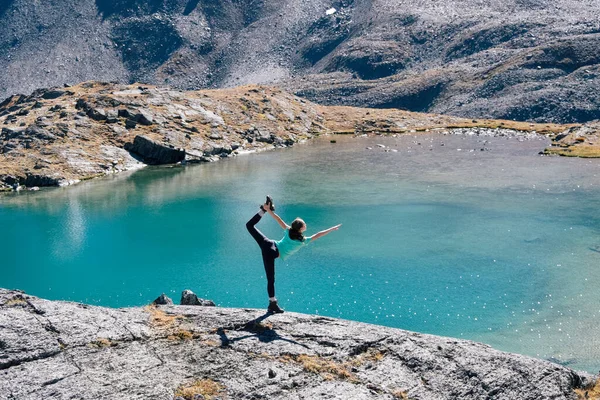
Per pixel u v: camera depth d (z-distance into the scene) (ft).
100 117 339.57
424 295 113.19
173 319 41.68
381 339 39.88
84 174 271.69
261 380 33.71
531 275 123.65
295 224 42.16
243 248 151.43
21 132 299.38
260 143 375.04
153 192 232.73
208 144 337.31
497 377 36.55
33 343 35.22
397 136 423.23
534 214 177.78
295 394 32.73
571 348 89.10
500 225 166.40
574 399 36.83
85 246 156.66
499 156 308.19
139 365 34.55
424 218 177.27
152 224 179.32
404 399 33.53
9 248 155.43
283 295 114.93
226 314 43.14
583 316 101.35
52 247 155.94
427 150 341.41
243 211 194.59
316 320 43.01
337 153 340.18
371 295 113.80
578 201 193.67
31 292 122.01
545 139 385.70
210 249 151.02
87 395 30.89
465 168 270.46
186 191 233.55
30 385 31.30
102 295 119.44
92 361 34.47
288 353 36.99
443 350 39.17
